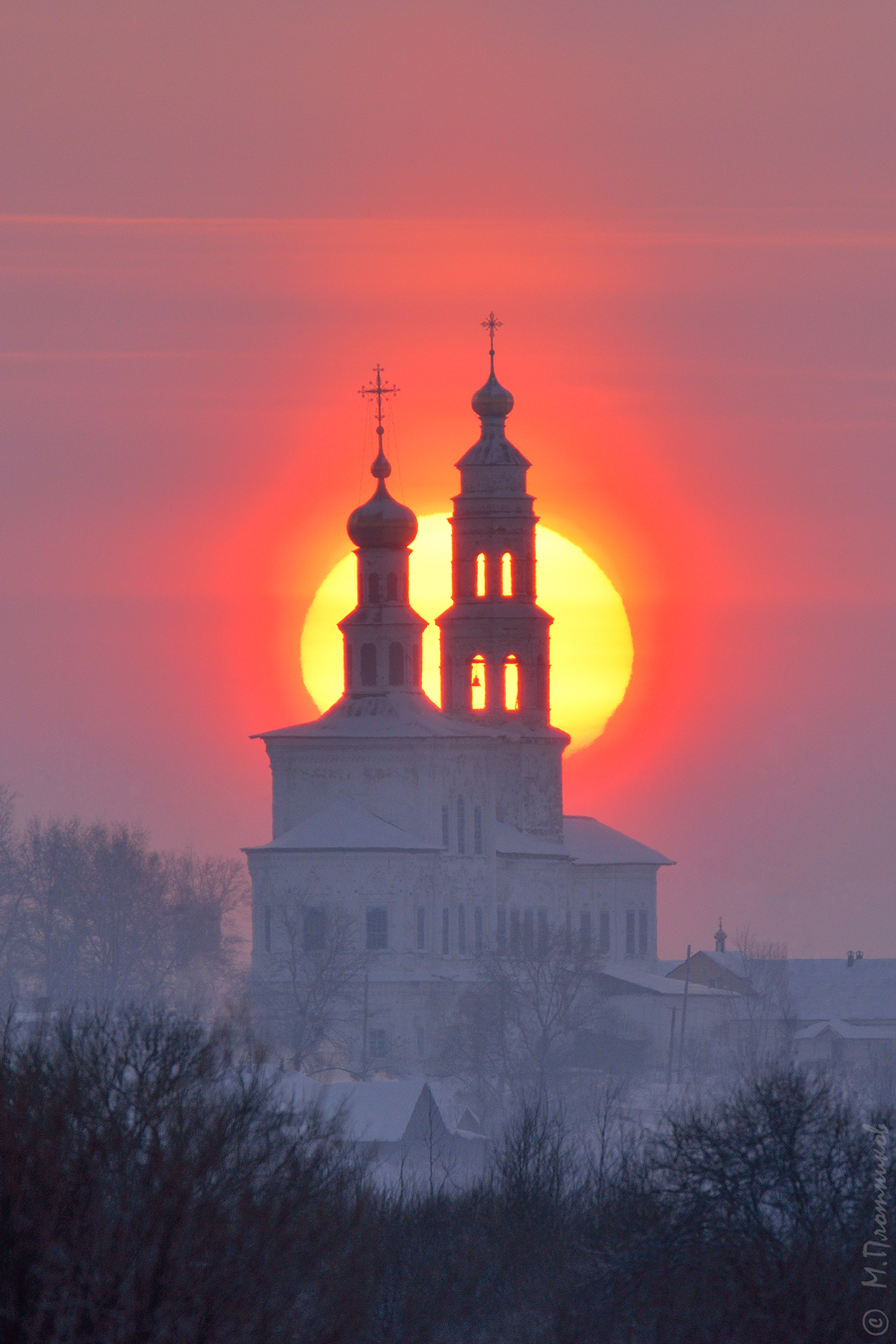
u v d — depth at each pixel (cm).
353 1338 15500
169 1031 16888
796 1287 17300
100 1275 14450
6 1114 14800
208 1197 14900
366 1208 16475
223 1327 14675
